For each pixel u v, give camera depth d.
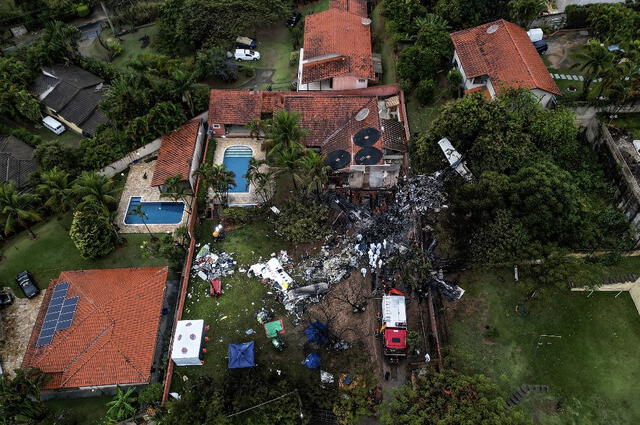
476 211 47.91
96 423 43.16
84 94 70.00
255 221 56.28
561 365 43.31
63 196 54.16
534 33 64.94
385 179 57.44
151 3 86.81
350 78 66.31
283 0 81.19
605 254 47.44
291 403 39.94
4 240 57.16
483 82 60.44
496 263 47.03
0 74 70.62
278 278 50.34
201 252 53.41
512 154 49.75
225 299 50.00
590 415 40.53
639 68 53.88
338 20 72.38
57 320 46.75
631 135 53.41
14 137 65.38
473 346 44.69
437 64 64.81
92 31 87.88
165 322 49.47
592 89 58.97
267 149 60.25
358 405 40.19
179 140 62.12
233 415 39.59
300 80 68.75
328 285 49.78
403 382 43.22
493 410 37.16
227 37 75.19
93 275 50.28
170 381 44.34
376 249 51.50
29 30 88.50
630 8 64.75
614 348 44.06
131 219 58.19
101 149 62.00
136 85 62.88
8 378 44.72
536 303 46.75
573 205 45.28
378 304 48.12
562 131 51.06
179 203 59.25
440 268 49.53
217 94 64.81
